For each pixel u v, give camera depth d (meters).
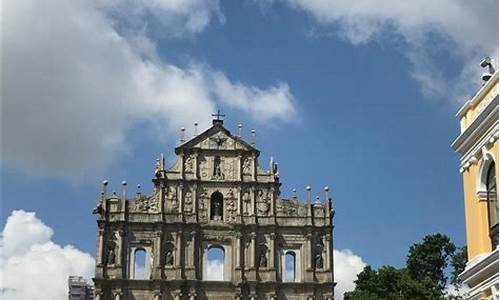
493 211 36.44
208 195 97.00
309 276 94.06
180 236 94.69
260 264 94.75
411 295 87.50
